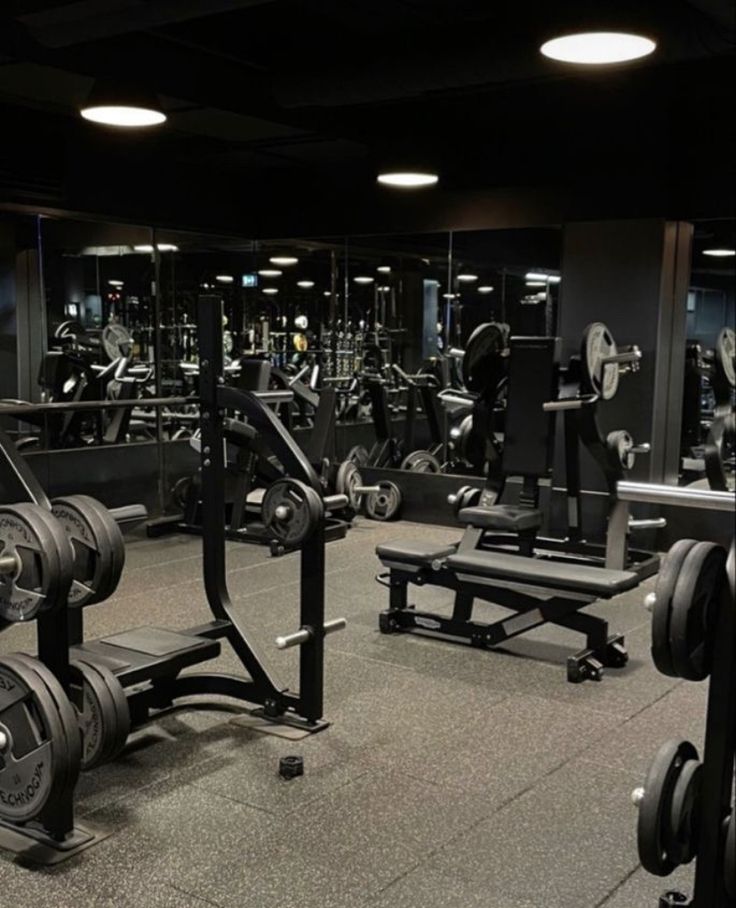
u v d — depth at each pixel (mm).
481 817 2580
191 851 2395
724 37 3432
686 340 5742
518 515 4219
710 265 5637
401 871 2314
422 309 6414
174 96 4383
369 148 5770
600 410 5617
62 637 2379
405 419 6586
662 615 1883
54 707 2262
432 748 3012
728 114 5141
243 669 3682
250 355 6703
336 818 2570
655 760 1924
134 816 2566
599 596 3625
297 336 6934
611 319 5594
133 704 3074
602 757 2959
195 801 2654
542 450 4508
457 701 3406
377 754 2965
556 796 2701
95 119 4230
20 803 2326
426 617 4113
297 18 4227
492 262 6082
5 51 3717
